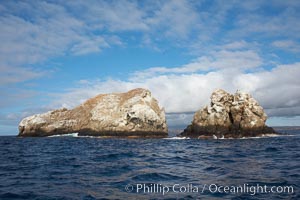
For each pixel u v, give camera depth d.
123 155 29.12
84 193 13.04
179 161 24.23
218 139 57.09
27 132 80.50
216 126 61.53
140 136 71.00
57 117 83.94
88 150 36.56
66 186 14.47
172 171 18.70
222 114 61.78
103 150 36.41
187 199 11.90
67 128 80.19
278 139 53.69
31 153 33.50
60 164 22.66
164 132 74.31
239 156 27.05
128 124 71.88
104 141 57.19
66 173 18.31
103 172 18.53
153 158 26.62
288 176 15.95
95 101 86.31
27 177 17.03
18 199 12.12
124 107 74.69
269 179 15.27
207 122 62.56
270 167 19.47
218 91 65.62
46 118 82.38
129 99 77.62
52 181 15.76
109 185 14.63
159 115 76.06
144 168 20.16
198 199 11.89
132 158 26.64
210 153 30.61
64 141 58.34
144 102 76.06
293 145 39.50
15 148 42.47
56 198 12.20
